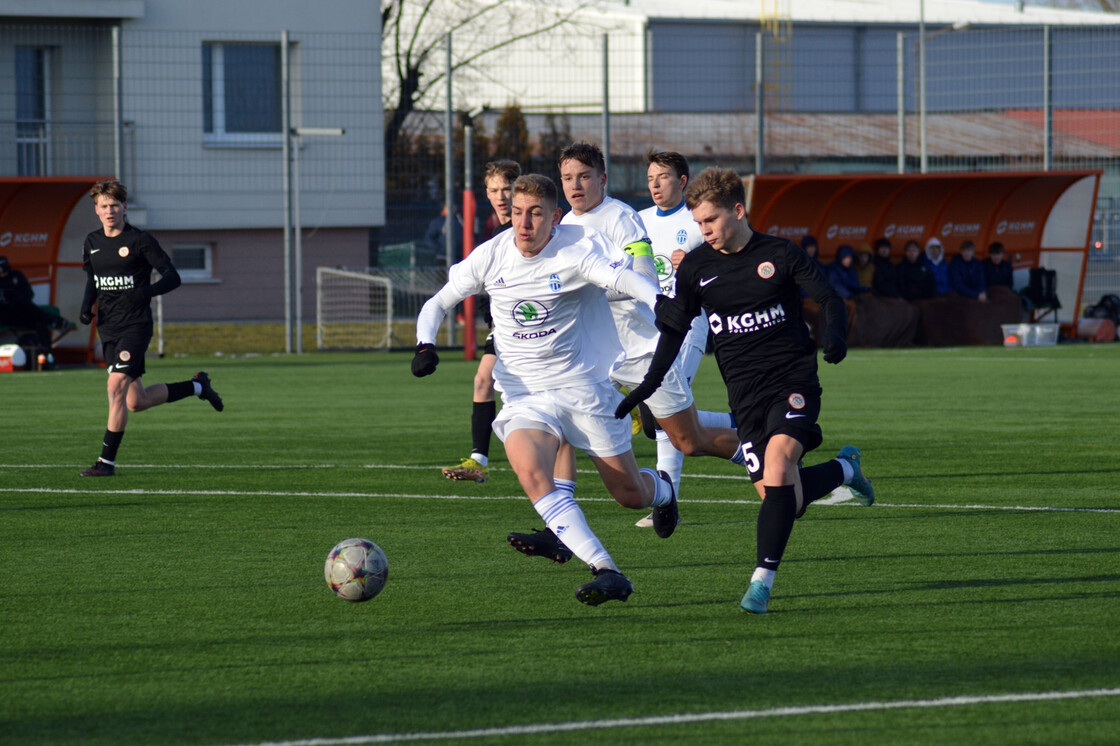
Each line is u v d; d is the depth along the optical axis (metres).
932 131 70.62
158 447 24.66
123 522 16.94
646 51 69.06
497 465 22.27
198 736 8.70
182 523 16.88
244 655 10.65
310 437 26.17
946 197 52.75
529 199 12.66
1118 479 19.98
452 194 49.47
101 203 21.39
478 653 10.69
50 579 13.53
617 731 8.75
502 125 55.62
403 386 37.44
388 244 55.50
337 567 12.27
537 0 79.19
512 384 13.49
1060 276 55.25
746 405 12.72
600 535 15.97
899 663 10.29
